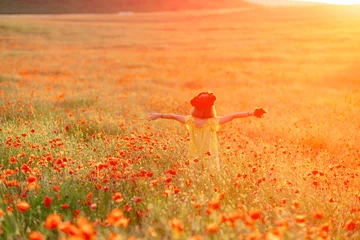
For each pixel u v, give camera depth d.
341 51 33.53
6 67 24.88
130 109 11.84
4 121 9.12
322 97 14.72
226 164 5.62
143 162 5.77
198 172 5.02
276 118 10.97
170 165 5.84
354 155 7.23
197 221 3.34
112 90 16.89
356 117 10.55
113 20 82.00
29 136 6.81
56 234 3.55
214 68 26.66
